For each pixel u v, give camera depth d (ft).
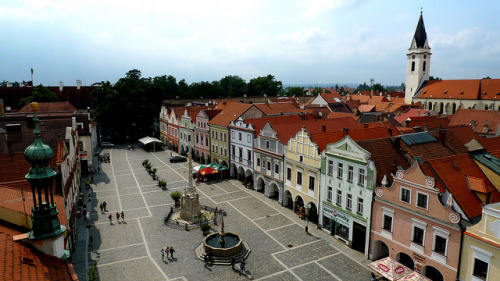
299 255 128.67
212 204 182.09
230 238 140.97
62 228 52.03
